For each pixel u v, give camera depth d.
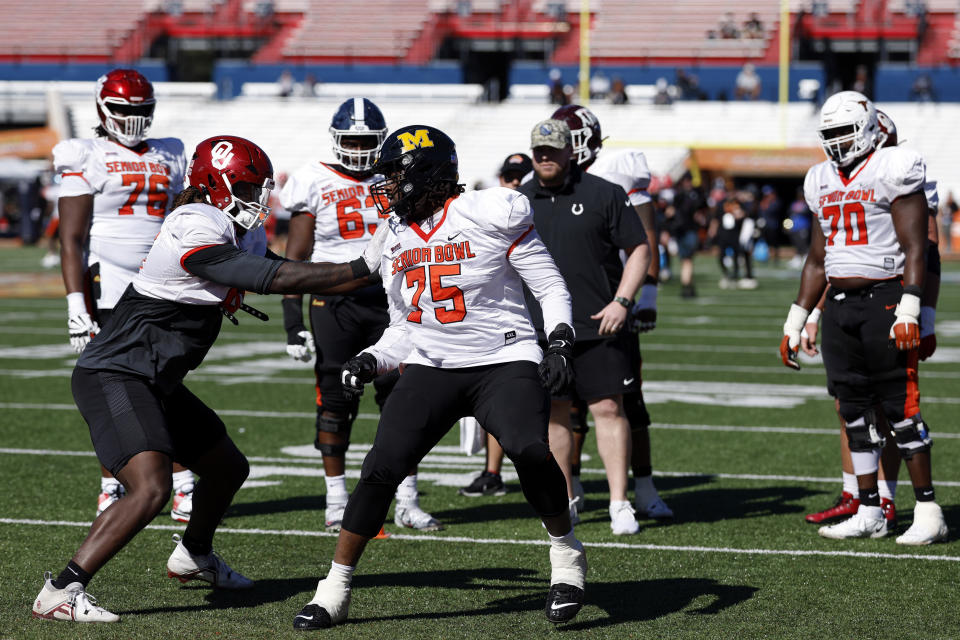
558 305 16.19
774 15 161.62
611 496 22.67
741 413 36.34
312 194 22.94
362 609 17.33
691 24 163.00
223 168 16.55
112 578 18.88
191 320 16.84
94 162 22.88
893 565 20.03
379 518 16.36
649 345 53.75
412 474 22.92
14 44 170.75
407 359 16.86
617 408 22.61
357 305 22.38
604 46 161.62
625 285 21.62
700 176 136.38
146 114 23.14
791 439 32.22
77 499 24.45
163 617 16.75
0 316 64.88
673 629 16.38
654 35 161.75
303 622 16.20
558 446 22.56
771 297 79.06
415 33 166.25
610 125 144.12
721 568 19.81
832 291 21.83
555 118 23.42
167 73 166.62
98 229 23.12
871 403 21.92
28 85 157.25
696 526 22.95
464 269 16.05
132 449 16.11
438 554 20.77
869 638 16.05
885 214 20.98
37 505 23.84
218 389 40.47
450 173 16.22
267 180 16.80
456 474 28.41
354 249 22.86
